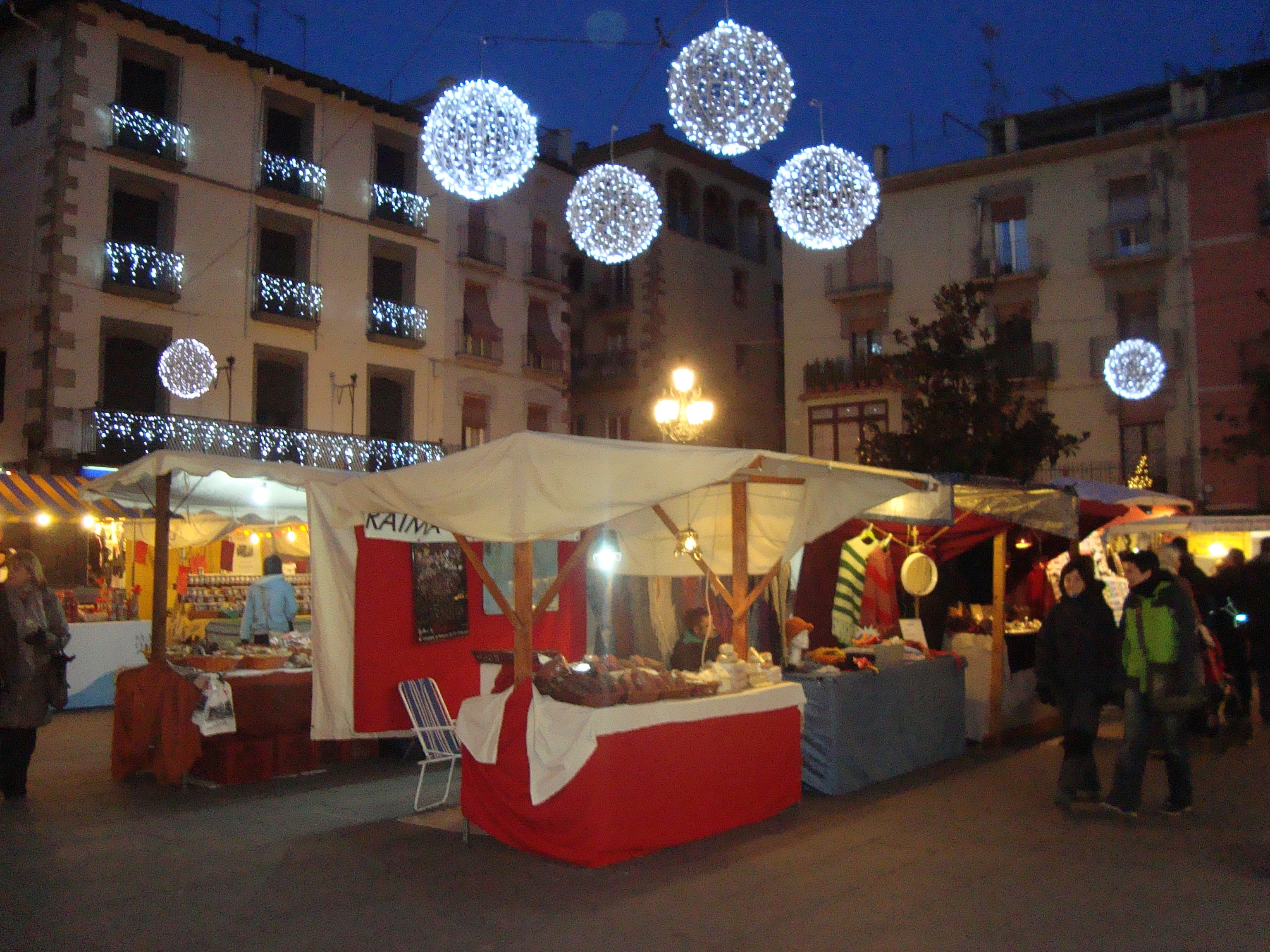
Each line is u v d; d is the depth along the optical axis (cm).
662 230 2891
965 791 737
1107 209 2491
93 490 852
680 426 1253
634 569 923
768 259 3266
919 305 2653
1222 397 2358
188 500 975
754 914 474
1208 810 673
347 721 805
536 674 586
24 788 715
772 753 657
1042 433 1614
